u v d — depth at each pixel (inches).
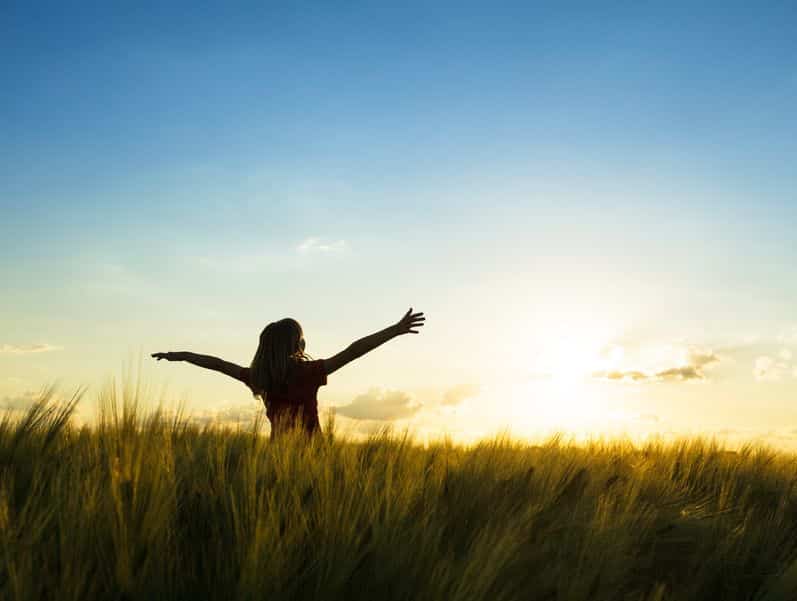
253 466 138.7
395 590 102.3
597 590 126.0
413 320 197.5
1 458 128.6
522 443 244.7
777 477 286.8
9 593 85.2
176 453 152.7
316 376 193.8
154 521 106.1
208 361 202.8
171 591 93.5
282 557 102.0
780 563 164.6
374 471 155.9
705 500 243.6
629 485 211.9
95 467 125.1
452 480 166.2
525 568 127.6
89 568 93.5
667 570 161.9
